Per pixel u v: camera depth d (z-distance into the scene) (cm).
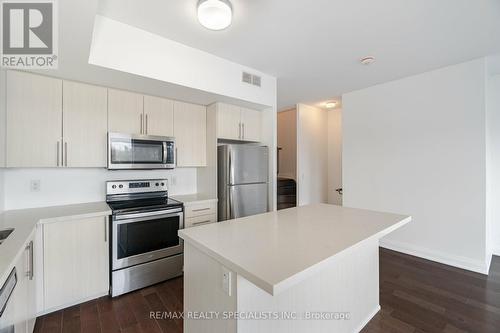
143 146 255
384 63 275
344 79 324
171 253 252
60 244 194
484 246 264
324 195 524
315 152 502
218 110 293
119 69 194
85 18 136
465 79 273
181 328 180
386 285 242
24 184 223
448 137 286
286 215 191
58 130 214
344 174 388
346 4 173
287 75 310
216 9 159
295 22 194
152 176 298
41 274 186
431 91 298
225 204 292
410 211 319
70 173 245
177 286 241
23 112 198
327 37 218
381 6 175
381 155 346
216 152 294
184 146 293
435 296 222
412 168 316
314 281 145
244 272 94
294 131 527
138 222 230
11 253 116
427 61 270
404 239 326
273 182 322
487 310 200
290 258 105
